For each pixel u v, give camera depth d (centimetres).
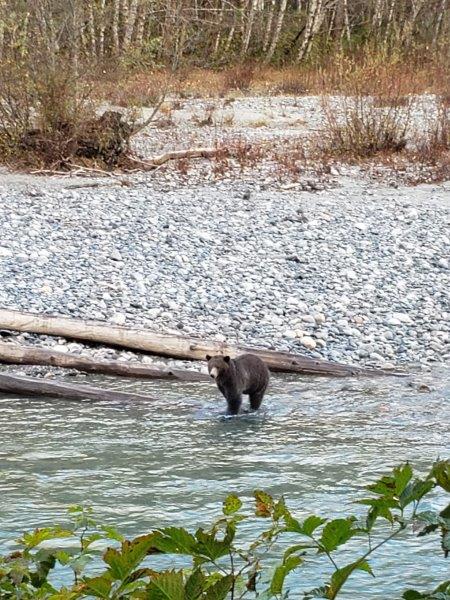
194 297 1520
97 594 285
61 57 2512
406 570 696
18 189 2231
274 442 1015
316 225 1962
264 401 1172
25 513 817
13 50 2492
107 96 2719
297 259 1727
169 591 265
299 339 1390
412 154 2667
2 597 321
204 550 287
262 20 5419
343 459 959
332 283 1627
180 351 1322
